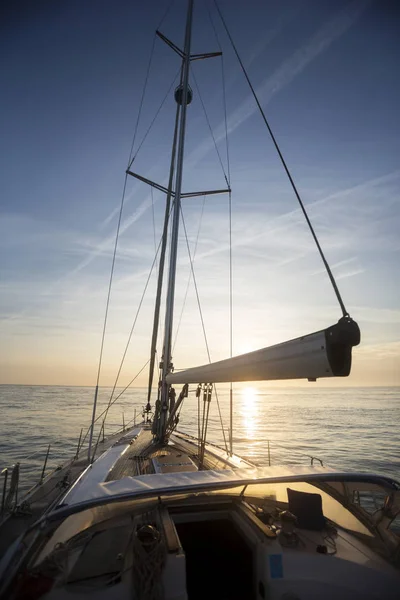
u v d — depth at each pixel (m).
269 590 3.29
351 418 58.47
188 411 69.06
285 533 3.80
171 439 9.85
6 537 4.35
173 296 8.87
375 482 4.10
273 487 4.54
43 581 3.14
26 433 33.38
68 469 7.66
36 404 76.12
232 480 3.89
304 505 4.18
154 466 6.70
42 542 3.36
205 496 4.43
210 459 7.32
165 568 3.08
